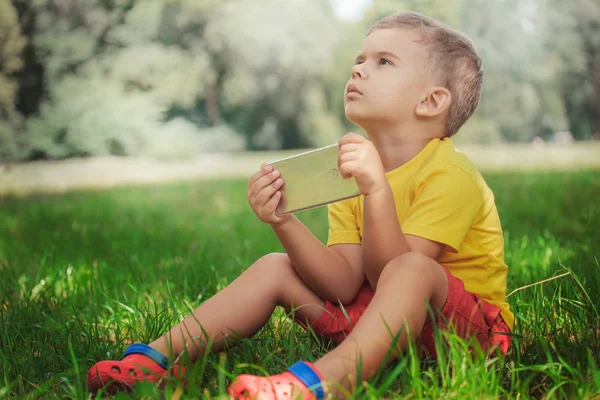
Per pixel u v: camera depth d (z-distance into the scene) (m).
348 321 1.62
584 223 4.24
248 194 1.71
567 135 25.64
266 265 1.70
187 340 1.58
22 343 1.91
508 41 23.41
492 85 23.48
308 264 1.70
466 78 1.87
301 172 1.68
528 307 2.07
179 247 4.08
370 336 1.37
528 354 1.64
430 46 1.82
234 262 3.33
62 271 2.98
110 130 15.70
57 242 4.24
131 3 16.64
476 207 1.73
